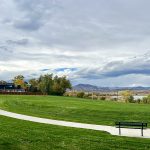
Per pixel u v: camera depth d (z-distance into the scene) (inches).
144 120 1710.1
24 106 2434.8
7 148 830.5
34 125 1368.1
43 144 908.6
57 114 1951.3
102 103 2800.2
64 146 899.4
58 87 5221.5
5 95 4210.1
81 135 1127.6
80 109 2108.8
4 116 1720.0
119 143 987.9
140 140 1070.4
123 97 3978.8
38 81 5743.1
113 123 1561.3
